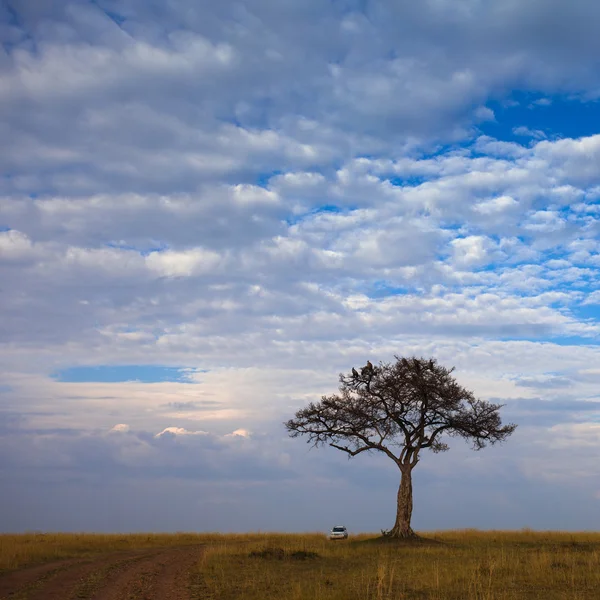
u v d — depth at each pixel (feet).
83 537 134.31
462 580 67.92
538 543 127.03
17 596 55.72
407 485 135.74
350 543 131.54
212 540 145.59
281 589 62.75
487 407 138.10
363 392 138.82
